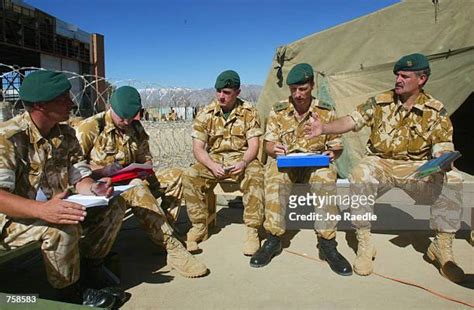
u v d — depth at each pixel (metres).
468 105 7.04
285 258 3.32
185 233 3.96
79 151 2.64
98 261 2.68
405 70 3.11
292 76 3.34
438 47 5.08
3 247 2.21
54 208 2.10
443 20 5.01
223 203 5.20
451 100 5.04
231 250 3.51
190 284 2.82
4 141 2.14
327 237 3.11
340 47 5.92
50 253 2.17
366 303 2.52
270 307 2.48
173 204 3.68
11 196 2.10
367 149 3.49
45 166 2.37
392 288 2.74
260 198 3.47
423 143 3.23
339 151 3.56
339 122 3.34
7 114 8.22
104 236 2.62
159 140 9.86
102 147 3.16
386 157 3.34
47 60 26.25
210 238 3.85
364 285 2.79
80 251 2.64
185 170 3.67
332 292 2.68
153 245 3.63
